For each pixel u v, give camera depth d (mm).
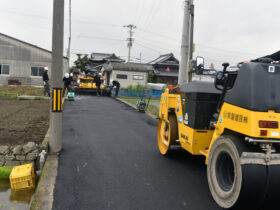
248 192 3352
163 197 4258
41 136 7238
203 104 4840
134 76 39188
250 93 3408
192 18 12531
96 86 28062
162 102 6770
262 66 3498
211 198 4258
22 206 4254
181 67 11773
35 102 16312
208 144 4953
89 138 7934
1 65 31375
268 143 3408
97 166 5559
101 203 4020
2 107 13398
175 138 6016
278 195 3414
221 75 4445
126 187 4594
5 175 5309
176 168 5621
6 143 6320
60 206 3908
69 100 19578
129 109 16031
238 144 3514
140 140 8016
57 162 5703
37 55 31812
